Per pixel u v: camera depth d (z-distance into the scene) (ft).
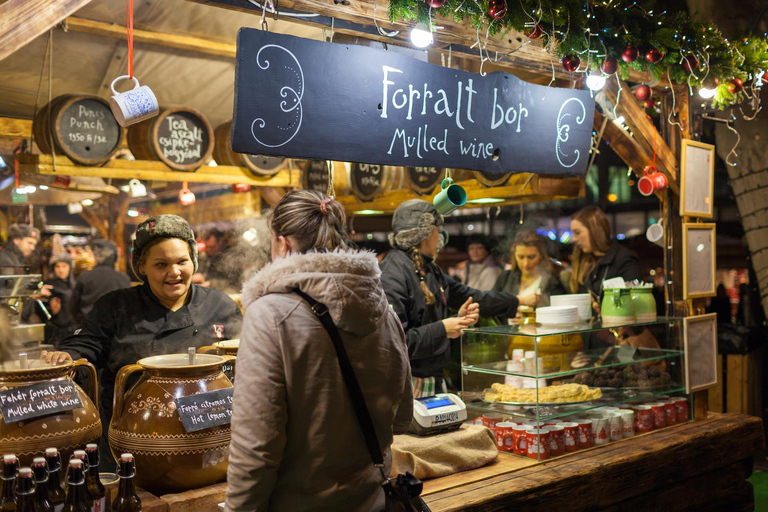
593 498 8.76
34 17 5.87
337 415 5.11
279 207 5.52
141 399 5.94
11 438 5.32
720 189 22.12
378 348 5.39
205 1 7.29
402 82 8.24
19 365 5.71
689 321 11.59
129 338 7.91
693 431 10.87
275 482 4.98
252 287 5.29
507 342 9.26
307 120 7.52
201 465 5.85
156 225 7.83
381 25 8.47
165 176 14.55
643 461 9.52
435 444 8.22
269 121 7.23
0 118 16.15
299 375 4.98
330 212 5.50
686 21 10.98
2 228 21.95
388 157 8.20
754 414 16.88
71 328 15.78
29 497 4.73
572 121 10.21
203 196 21.99
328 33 8.80
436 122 8.62
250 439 4.84
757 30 15.25
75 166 13.43
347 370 5.15
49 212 26.04
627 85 11.37
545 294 15.96
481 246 19.75
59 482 5.21
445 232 11.01
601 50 9.95
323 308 5.09
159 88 15.81
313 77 7.52
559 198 14.92
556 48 9.70
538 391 8.93
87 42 12.93
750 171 16.51
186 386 6.01
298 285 5.10
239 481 4.87
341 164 17.66
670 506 10.07
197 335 8.23
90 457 5.32
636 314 10.84
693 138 12.29
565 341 9.40
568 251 21.99
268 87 7.20
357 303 5.12
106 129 13.52
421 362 9.57
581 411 9.27
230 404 6.12
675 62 10.80
